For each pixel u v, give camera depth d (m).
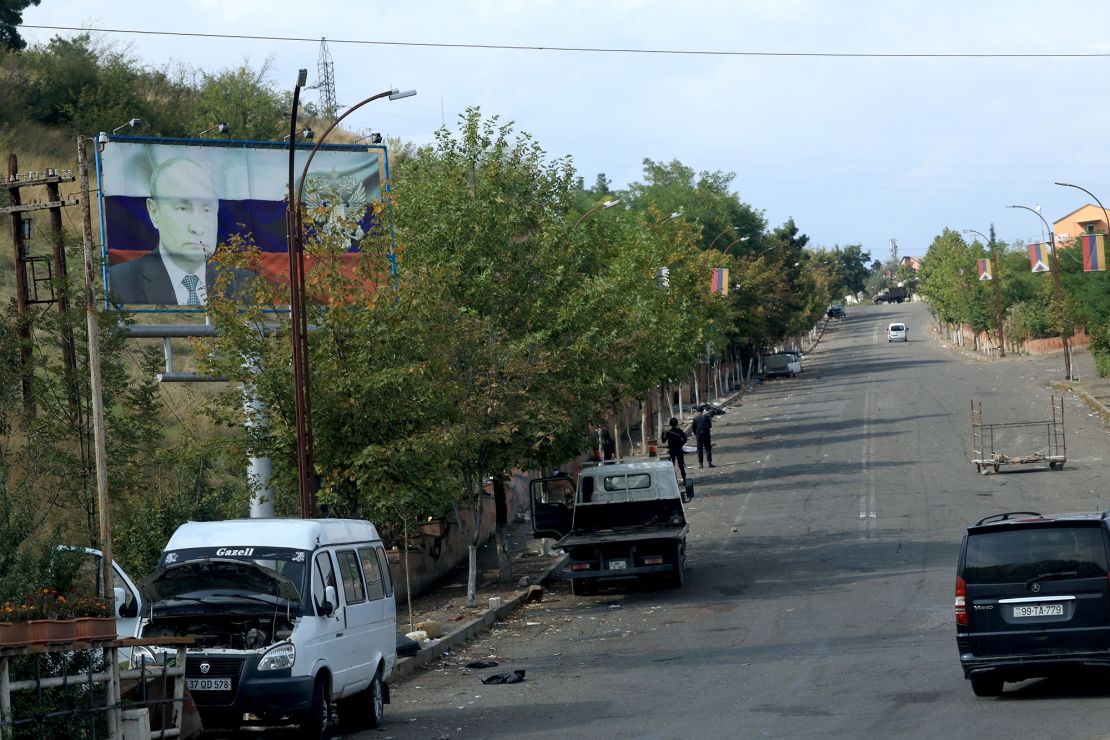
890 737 14.05
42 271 48.19
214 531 16.92
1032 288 128.12
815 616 25.36
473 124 36.03
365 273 26.69
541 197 36.47
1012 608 16.23
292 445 25.08
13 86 76.94
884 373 110.81
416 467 25.58
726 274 69.31
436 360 26.47
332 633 16.39
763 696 17.64
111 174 33.53
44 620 11.95
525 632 26.78
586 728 16.02
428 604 30.73
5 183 27.64
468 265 34.56
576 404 34.16
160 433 26.08
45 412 25.33
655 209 69.12
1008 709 15.48
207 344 27.39
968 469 50.03
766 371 122.56
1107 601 15.89
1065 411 67.25
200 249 33.97
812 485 49.03
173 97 86.19
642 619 27.11
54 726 12.15
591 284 36.97
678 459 53.88
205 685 15.34
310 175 35.25
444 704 19.02
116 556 24.89
